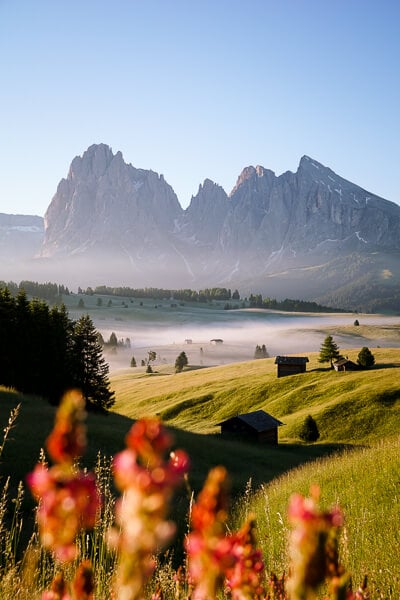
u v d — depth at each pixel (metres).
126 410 83.31
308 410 67.00
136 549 0.82
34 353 58.09
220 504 0.97
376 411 61.44
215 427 67.12
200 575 0.96
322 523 1.00
